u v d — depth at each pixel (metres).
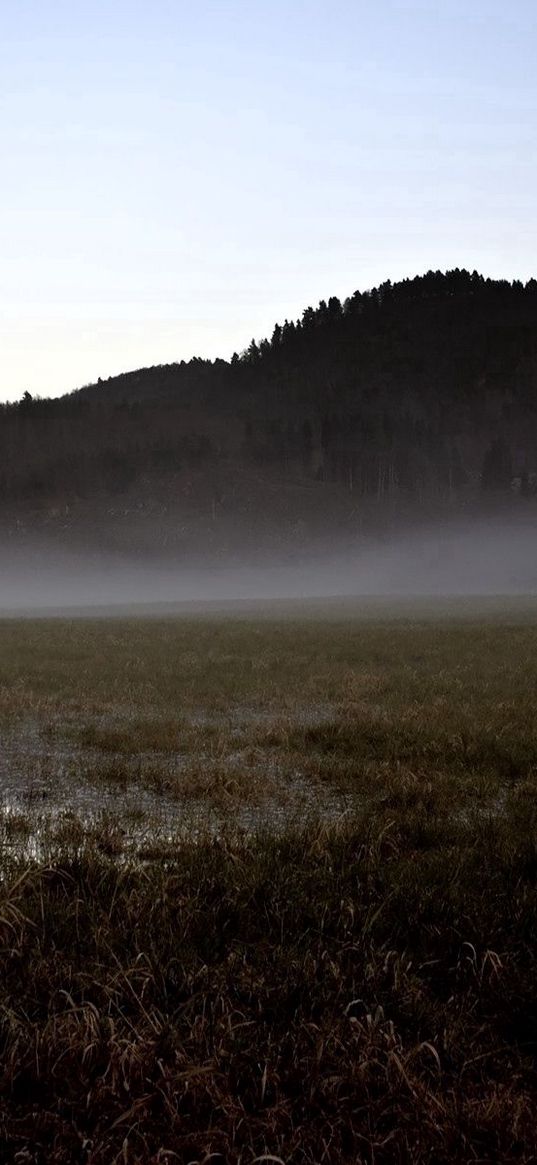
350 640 27.03
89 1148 2.70
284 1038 3.25
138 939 4.07
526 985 3.74
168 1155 2.65
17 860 5.56
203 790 8.20
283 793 8.24
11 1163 2.68
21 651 23.41
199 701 14.62
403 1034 3.40
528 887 4.96
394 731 10.97
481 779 8.35
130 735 11.18
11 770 9.31
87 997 3.60
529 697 13.87
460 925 4.39
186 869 5.30
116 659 21.28
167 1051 3.18
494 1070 3.21
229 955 3.99
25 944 4.04
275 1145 2.75
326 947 4.10
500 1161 2.70
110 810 7.55
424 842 6.27
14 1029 3.25
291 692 15.56
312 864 5.43
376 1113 2.87
